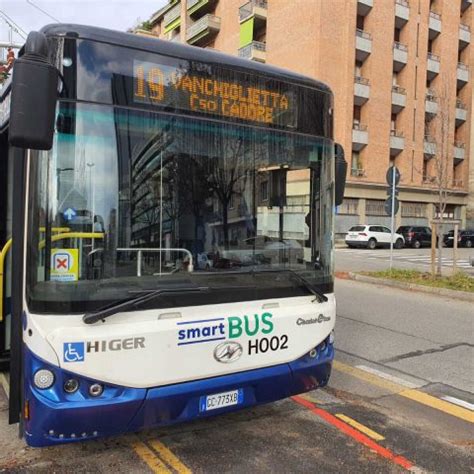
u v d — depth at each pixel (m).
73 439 2.84
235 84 3.52
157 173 3.19
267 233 3.63
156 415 3.05
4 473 3.32
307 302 3.73
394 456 3.74
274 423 4.25
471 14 44.66
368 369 5.90
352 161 37.47
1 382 4.25
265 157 3.67
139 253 3.10
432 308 10.05
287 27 37.03
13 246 3.11
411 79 40.19
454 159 44.91
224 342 3.27
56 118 2.86
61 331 2.79
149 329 2.99
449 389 5.29
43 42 2.65
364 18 37.72
